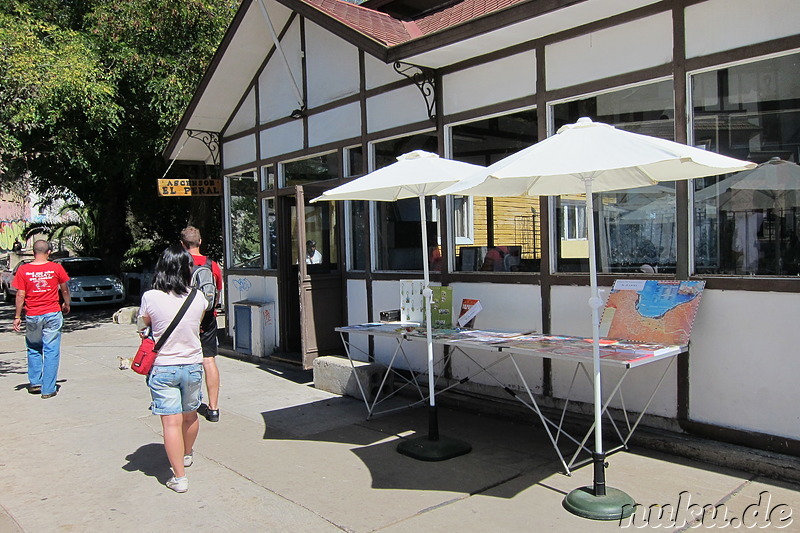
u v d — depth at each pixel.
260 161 9.56
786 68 4.46
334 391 7.23
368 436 5.64
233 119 10.16
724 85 4.74
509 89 6.02
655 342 4.71
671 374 4.96
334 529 3.84
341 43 7.92
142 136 14.06
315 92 8.40
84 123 13.12
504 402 6.09
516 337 5.28
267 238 9.62
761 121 4.59
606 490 4.10
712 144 4.82
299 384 7.74
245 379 8.11
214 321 6.25
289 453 5.24
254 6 8.22
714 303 4.71
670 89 5.02
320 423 6.07
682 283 4.79
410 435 5.63
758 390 4.51
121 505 4.27
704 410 4.80
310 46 8.41
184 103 12.60
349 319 8.04
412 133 7.04
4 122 10.77
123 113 13.07
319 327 7.89
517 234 6.06
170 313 4.41
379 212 7.64
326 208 8.34
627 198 5.33
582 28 5.44
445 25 7.90
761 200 4.60
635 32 5.12
